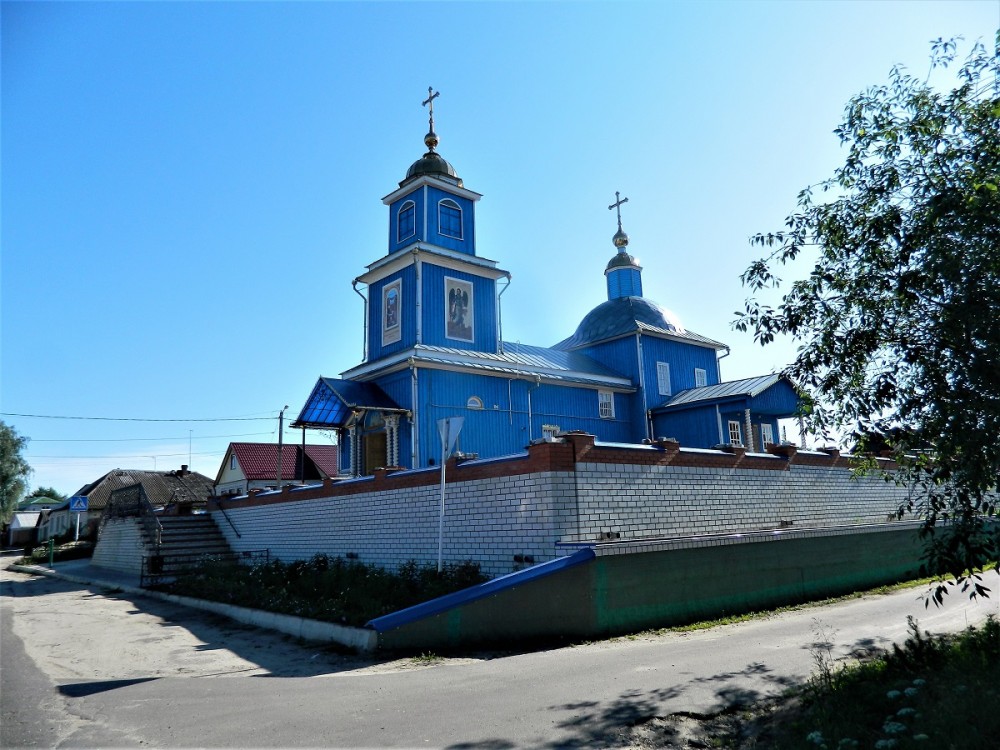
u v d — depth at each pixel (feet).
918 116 24.76
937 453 23.26
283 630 38.88
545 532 38.19
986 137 22.13
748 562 43.60
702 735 19.83
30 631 42.34
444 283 80.38
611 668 27.43
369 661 30.91
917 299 23.80
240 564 63.52
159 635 39.86
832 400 27.32
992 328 20.45
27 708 24.50
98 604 54.54
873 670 23.62
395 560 49.14
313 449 143.02
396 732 20.25
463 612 33.50
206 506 78.59
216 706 23.97
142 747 19.81
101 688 27.58
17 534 187.93
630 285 108.27
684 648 31.30
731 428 87.20
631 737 19.60
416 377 71.05
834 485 59.93
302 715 22.33
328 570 51.49
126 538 80.28
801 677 24.95
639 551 37.68
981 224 20.99
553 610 34.99
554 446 38.93
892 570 54.90
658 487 44.09
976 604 42.63
